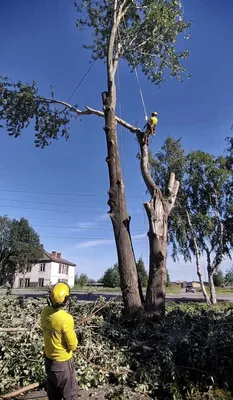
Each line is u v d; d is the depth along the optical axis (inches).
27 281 2591.0
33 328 234.8
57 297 148.3
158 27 458.9
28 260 2588.6
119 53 431.2
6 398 182.5
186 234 1073.5
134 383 203.3
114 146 375.6
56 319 145.9
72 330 146.8
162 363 212.7
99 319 281.9
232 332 245.3
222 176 1060.5
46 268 2591.0
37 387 198.2
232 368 209.3
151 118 371.6
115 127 384.5
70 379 145.6
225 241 1079.6
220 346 226.1
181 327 258.5
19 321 258.7
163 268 330.0
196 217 1063.6
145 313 309.4
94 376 202.7
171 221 1082.1
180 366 210.2
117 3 437.1
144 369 207.5
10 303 334.3
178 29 475.2
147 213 353.1
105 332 261.6
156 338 255.6
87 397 187.3
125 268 335.0
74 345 145.8
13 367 203.9
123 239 345.1
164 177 1088.2
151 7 448.5
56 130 539.8
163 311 316.8
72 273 2859.3
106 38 504.7
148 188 365.1
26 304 325.4
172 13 458.9
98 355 222.7
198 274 1038.4
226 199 1087.0
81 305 331.6
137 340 249.9
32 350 214.2
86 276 2748.5
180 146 1107.3
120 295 331.9
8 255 2581.2
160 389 198.1
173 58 488.4
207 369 207.9
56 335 145.6
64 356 145.9
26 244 2551.7
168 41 483.2
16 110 511.5
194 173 1079.6
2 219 2613.2
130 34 460.8
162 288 323.9
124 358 225.1
